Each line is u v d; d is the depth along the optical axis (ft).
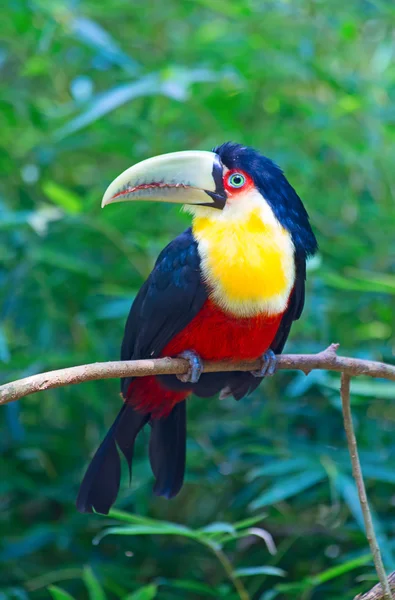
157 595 34.30
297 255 26.16
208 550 35.81
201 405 38.19
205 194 25.46
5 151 39.78
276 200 25.63
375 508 34.65
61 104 42.09
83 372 21.54
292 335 37.24
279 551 34.71
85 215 35.88
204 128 39.37
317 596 34.17
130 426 27.71
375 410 37.27
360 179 40.50
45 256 35.29
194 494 38.45
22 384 20.42
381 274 37.55
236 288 24.77
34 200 40.29
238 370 26.66
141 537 36.40
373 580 30.32
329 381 32.24
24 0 37.83
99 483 26.45
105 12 41.19
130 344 27.76
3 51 42.19
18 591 32.35
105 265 38.63
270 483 34.53
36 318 37.42
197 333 25.52
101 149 39.01
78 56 41.68
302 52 39.68
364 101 38.34
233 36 39.96
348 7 41.27
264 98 40.73
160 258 26.48
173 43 41.98
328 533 34.35
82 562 35.37
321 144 40.68
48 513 38.19
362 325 37.68
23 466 37.50
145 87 34.65
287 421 36.40
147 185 25.70
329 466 31.55
